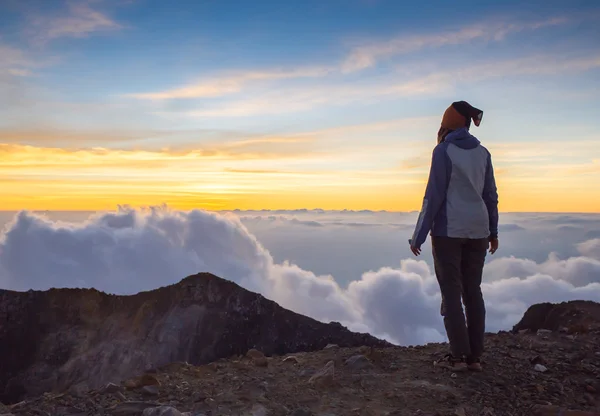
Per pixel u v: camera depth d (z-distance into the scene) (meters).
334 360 3.99
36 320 25.89
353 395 3.09
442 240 3.61
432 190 3.60
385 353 4.22
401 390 3.15
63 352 24.02
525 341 4.44
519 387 3.23
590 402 2.98
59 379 22.42
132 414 2.67
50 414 2.70
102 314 25.97
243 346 17.83
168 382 3.34
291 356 4.31
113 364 22.86
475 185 3.57
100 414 2.69
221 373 3.67
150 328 23.16
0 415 2.65
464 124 3.75
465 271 3.71
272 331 17.34
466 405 2.90
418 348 4.47
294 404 2.91
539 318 6.43
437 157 3.60
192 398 2.98
